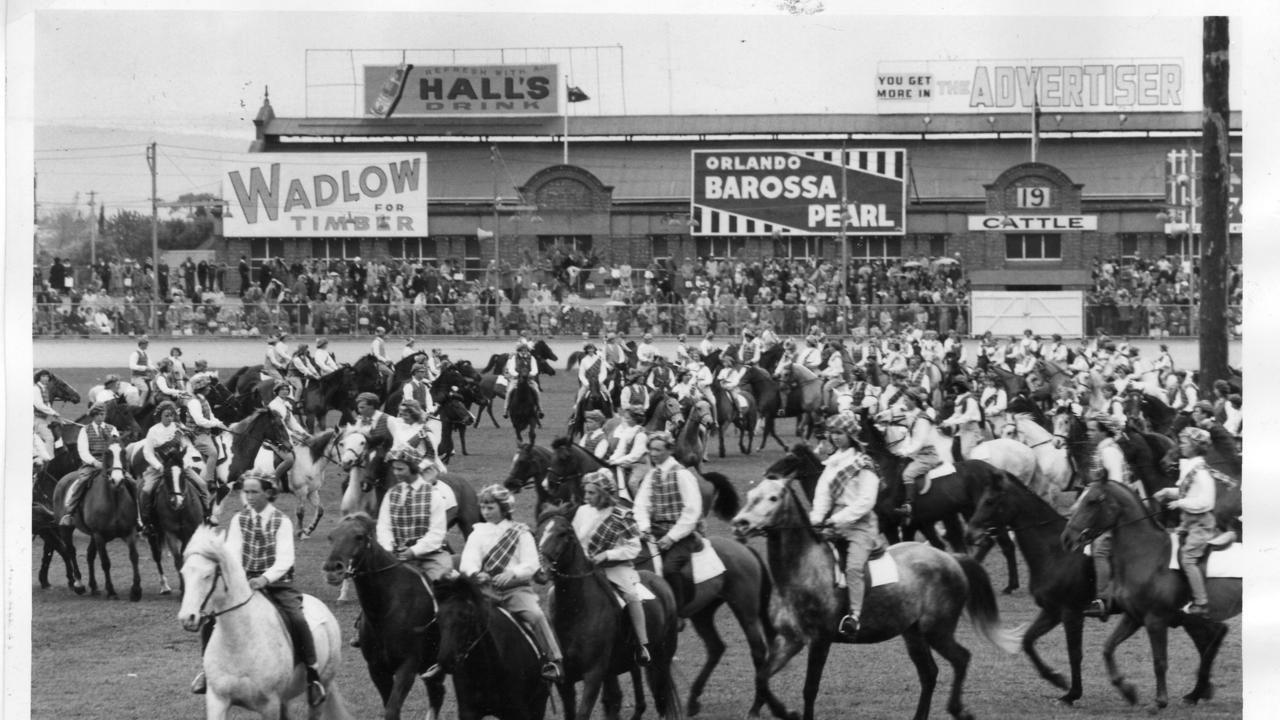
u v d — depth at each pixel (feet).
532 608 41.22
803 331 166.61
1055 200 188.55
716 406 110.42
